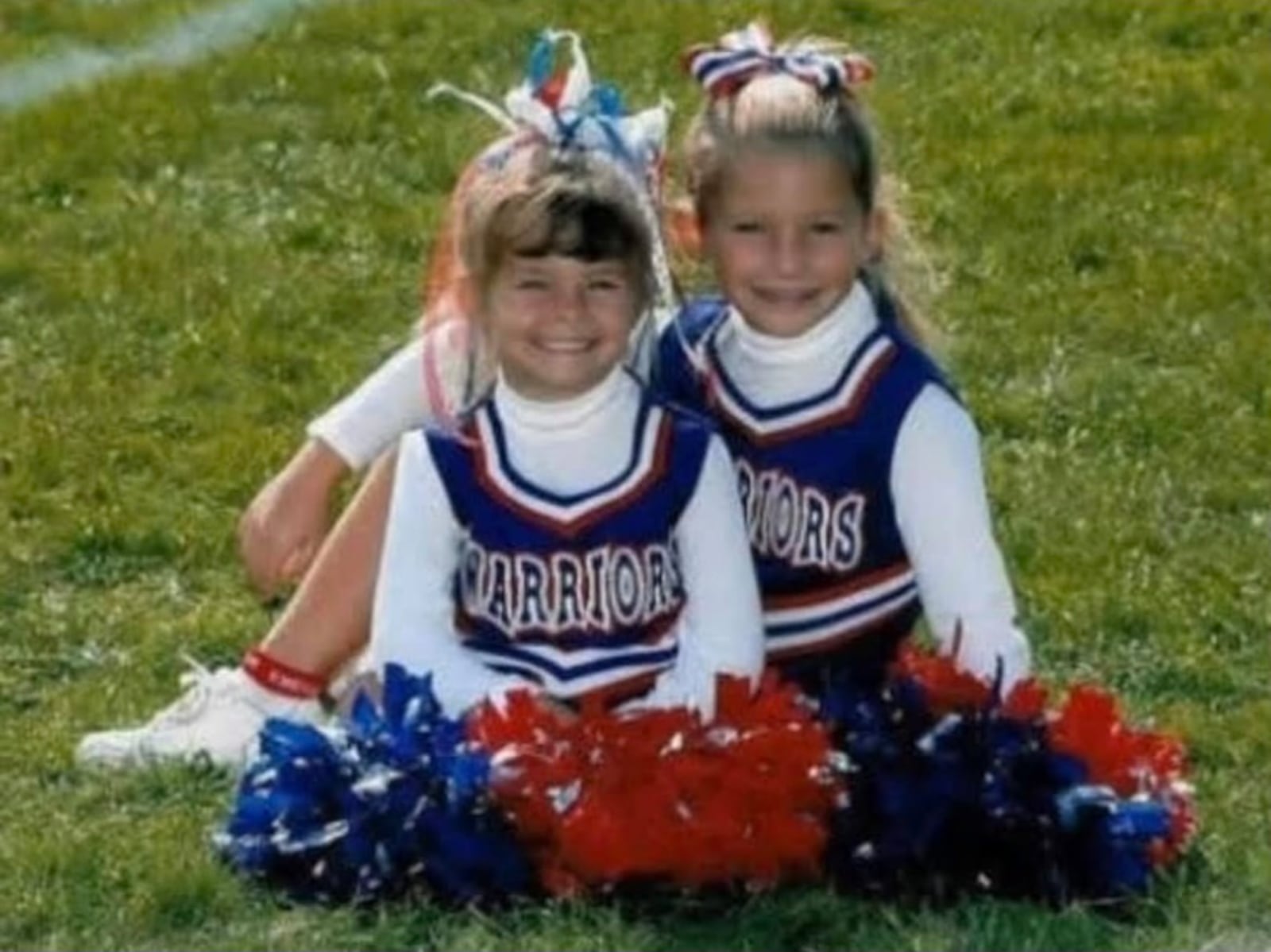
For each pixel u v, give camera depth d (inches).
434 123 534.6
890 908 246.4
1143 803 249.1
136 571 343.6
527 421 255.9
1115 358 414.9
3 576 340.2
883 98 540.4
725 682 249.1
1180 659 309.0
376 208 487.2
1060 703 287.1
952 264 453.4
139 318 435.8
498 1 611.2
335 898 250.7
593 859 245.6
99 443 382.6
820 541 260.2
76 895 252.5
